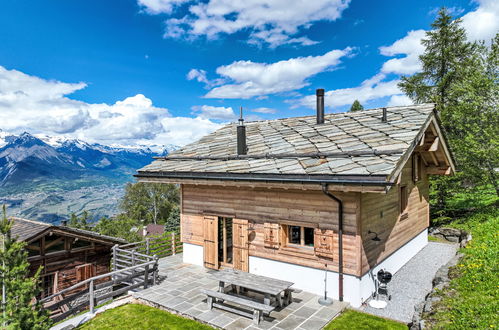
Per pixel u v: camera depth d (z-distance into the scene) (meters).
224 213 10.55
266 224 9.34
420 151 11.81
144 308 8.30
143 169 12.05
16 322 6.12
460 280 7.50
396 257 10.45
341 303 7.89
